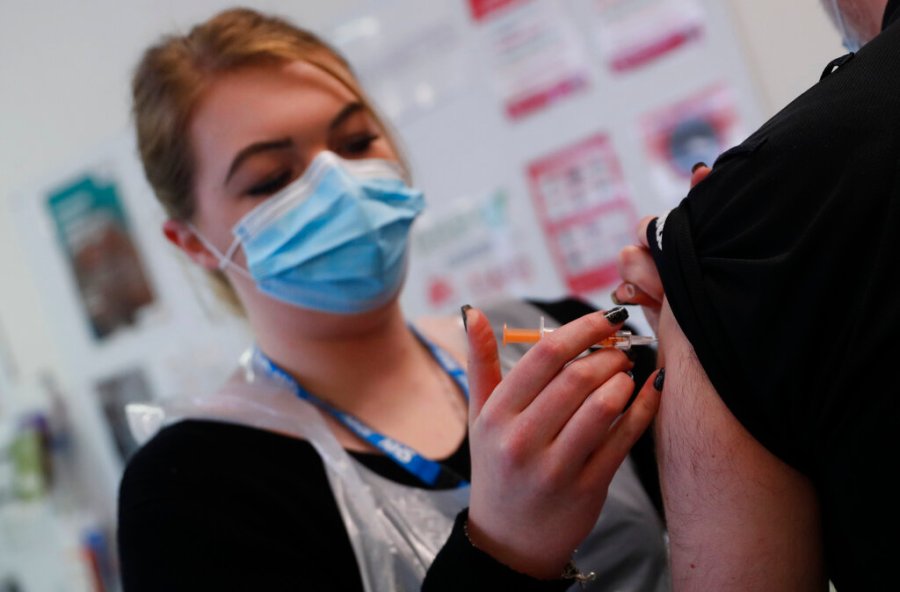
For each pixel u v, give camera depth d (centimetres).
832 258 57
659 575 104
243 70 115
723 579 66
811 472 63
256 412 110
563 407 69
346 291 115
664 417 72
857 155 58
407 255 126
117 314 258
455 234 216
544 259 208
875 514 57
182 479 100
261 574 92
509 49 204
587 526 74
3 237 274
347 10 217
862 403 56
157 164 121
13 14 258
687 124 189
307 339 119
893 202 56
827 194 59
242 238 118
